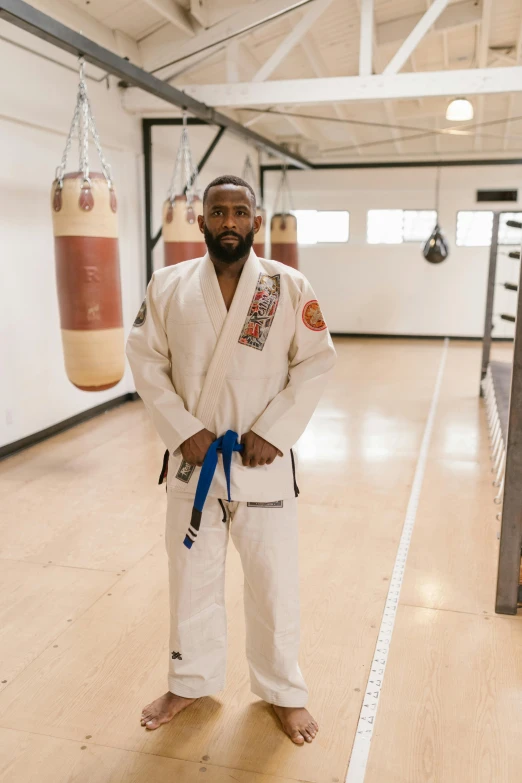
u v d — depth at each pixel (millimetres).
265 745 1793
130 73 3854
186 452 1659
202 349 1646
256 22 4742
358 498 3695
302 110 7949
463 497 3715
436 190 10188
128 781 1668
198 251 5125
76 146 5020
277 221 8195
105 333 3859
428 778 1678
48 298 4832
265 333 1637
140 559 2908
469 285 10398
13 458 4418
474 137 9367
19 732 1834
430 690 2021
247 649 1866
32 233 4594
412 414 5699
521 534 2406
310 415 1702
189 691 1870
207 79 6309
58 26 3129
